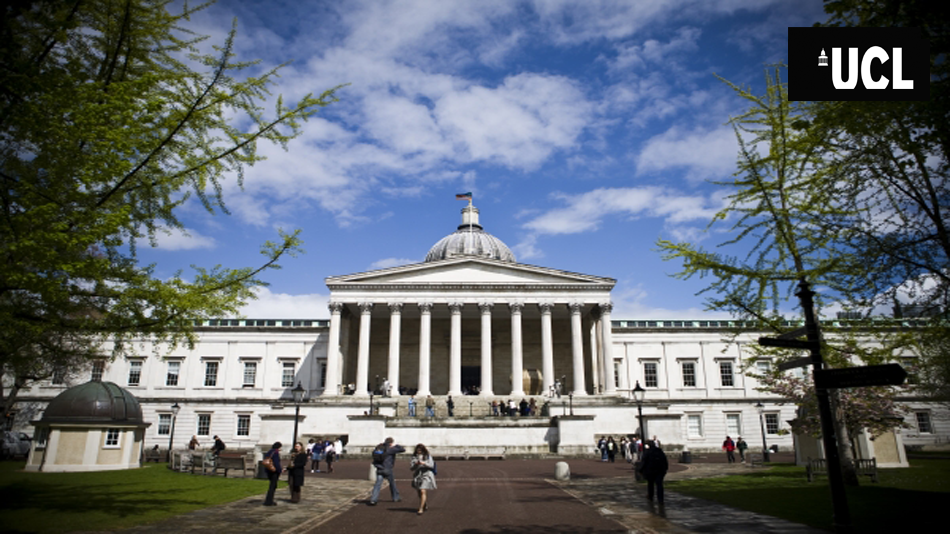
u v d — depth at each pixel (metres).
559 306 66.81
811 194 17.98
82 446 34.53
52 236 12.69
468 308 67.62
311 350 71.31
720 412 68.88
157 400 68.12
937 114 12.09
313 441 45.50
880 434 32.38
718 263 19.17
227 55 14.30
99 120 13.37
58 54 13.90
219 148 15.46
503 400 60.19
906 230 14.78
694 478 30.45
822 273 16.94
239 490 25.05
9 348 14.79
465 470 36.84
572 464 41.97
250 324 74.00
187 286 16.94
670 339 72.38
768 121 20.70
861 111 13.59
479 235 83.75
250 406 68.31
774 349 29.73
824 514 17.14
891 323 20.28
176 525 16.66
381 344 71.81
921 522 15.38
